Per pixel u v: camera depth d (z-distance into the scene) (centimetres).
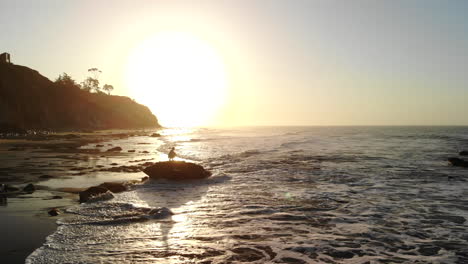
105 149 3862
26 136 6912
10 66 10481
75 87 13650
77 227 852
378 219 945
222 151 3384
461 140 5394
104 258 646
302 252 694
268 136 7362
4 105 8950
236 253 683
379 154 2950
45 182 1570
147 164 2305
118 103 17625
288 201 1177
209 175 1773
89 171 1967
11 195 1260
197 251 692
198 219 940
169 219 938
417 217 967
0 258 639
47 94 11312
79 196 1214
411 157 2695
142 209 1043
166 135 9000
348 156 2778
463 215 985
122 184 1500
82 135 7712
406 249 716
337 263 640
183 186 1497
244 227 866
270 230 842
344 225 889
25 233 796
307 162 2366
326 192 1338
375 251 703
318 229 855
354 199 1205
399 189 1395
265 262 639
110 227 855
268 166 2161
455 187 1434
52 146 4288
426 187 1438
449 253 692
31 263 616
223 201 1180
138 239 762
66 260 632
